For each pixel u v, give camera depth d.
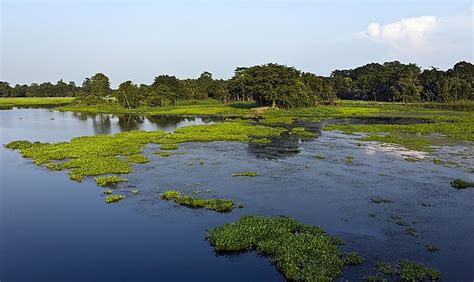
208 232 20.11
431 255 17.41
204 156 40.91
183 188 28.73
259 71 100.12
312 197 26.08
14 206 25.19
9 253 18.55
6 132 67.44
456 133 56.06
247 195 26.78
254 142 49.88
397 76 134.38
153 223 22.02
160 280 15.95
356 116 88.25
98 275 16.47
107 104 140.00
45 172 34.66
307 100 104.50
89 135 61.88
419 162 36.25
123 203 25.53
